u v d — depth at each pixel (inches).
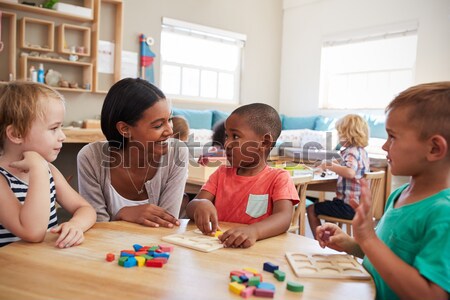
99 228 41.2
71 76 178.1
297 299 24.7
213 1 233.8
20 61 162.7
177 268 29.5
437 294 25.0
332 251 35.0
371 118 207.9
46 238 36.7
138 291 25.0
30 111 39.0
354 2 228.7
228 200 49.5
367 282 28.1
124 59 197.0
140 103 47.2
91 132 156.6
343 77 238.4
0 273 27.7
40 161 38.0
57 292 24.6
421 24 198.7
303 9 256.2
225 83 250.1
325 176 108.7
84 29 175.5
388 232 31.5
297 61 261.3
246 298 24.5
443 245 25.9
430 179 29.9
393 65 214.1
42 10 162.4
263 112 48.5
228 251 34.4
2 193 36.9
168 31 216.4
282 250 35.2
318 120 235.8
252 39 255.6
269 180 48.8
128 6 197.5
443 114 27.9
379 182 113.0
